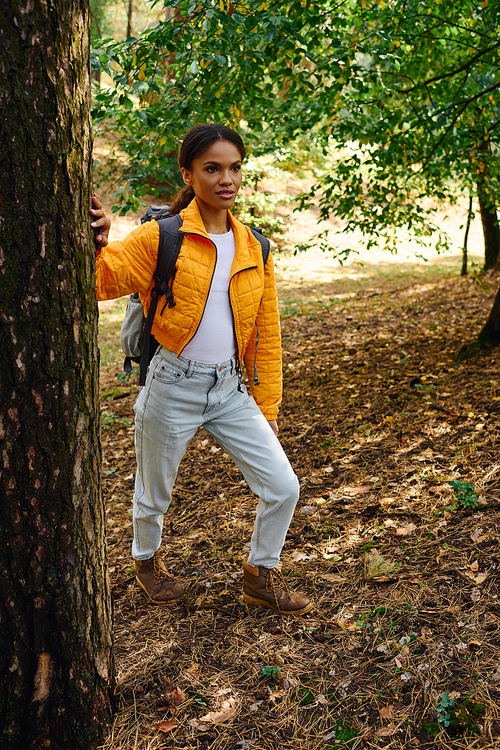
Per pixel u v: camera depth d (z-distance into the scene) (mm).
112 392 6867
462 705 1913
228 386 2340
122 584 2908
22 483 1662
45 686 1773
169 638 2445
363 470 3740
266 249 2305
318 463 4000
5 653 1721
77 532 1780
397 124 5297
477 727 1841
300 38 3906
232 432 2369
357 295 12383
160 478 2416
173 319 2172
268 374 2508
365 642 2285
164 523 3496
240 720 2006
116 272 2033
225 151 2074
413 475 3508
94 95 4117
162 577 2721
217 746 1909
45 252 1590
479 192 6438
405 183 5906
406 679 2064
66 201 1612
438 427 4102
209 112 4676
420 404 4605
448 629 2252
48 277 1606
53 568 1740
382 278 15266
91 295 1754
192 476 4117
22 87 1480
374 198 5992
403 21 4809
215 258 2162
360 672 2141
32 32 1466
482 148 5730
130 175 4902
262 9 3914
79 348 1713
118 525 3621
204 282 2143
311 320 9578
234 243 2232
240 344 2314
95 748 1893
